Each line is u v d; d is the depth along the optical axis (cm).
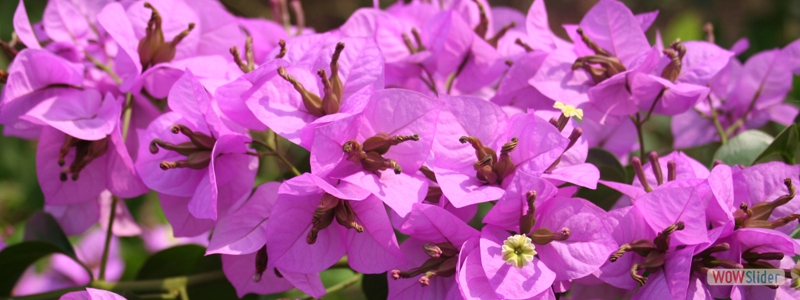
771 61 58
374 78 46
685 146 60
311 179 43
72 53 53
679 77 50
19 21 48
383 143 44
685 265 43
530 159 44
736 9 123
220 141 45
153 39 50
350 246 44
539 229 44
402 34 54
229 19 53
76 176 49
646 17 52
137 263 80
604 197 50
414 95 44
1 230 85
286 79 45
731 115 59
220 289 54
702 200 45
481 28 55
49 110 48
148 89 50
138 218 85
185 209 48
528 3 177
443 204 44
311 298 52
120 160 49
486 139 45
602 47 51
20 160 102
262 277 48
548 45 52
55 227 54
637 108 50
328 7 171
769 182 46
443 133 45
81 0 53
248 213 45
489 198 43
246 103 45
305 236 44
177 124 46
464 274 42
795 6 101
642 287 44
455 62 54
